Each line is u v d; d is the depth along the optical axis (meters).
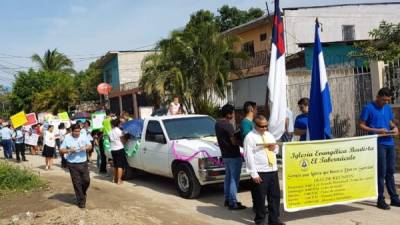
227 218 8.03
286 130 11.02
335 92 13.21
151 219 8.14
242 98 19.91
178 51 20.42
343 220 7.46
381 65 11.45
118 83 40.75
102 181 12.88
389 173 8.14
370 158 7.84
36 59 49.50
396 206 8.16
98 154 14.95
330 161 7.56
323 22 27.19
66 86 42.06
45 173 15.45
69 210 8.91
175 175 10.14
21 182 11.98
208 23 21.00
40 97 41.56
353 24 27.72
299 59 21.56
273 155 7.25
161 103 21.41
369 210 7.99
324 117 8.22
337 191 7.63
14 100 45.62
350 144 7.68
